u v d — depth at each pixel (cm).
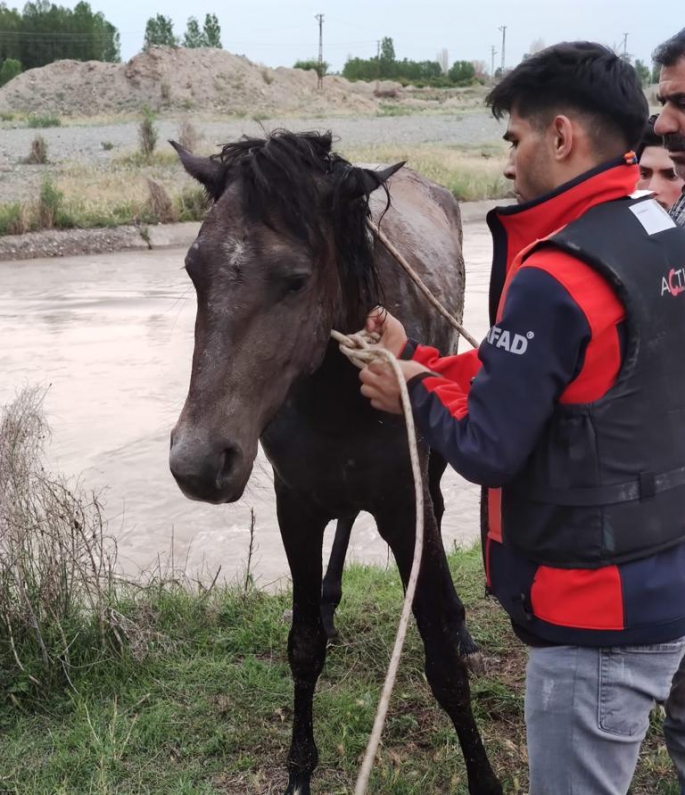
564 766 176
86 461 602
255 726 328
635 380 167
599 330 161
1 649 352
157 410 703
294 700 301
